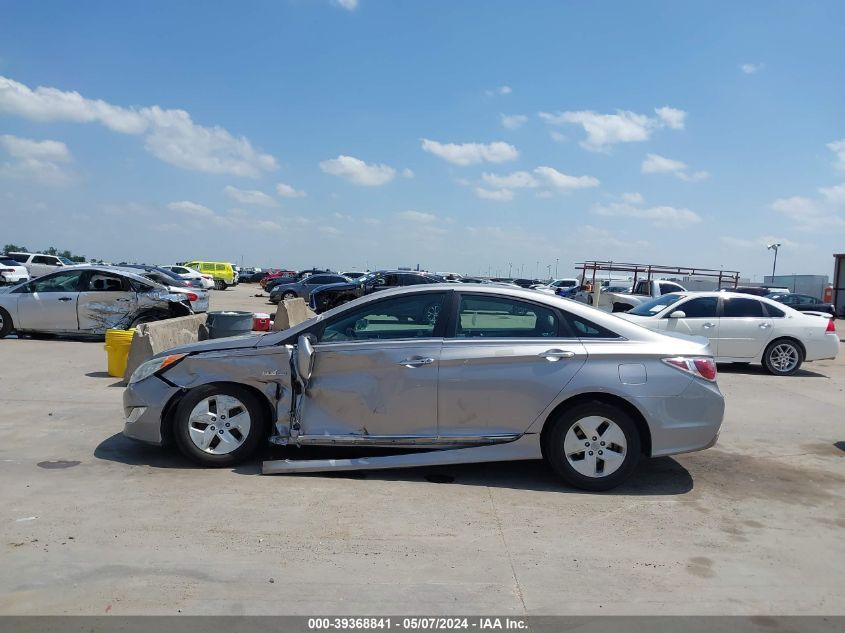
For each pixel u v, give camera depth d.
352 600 3.61
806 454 6.86
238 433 5.70
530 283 44.53
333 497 5.11
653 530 4.71
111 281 13.85
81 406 7.98
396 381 5.44
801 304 34.00
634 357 5.40
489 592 3.75
